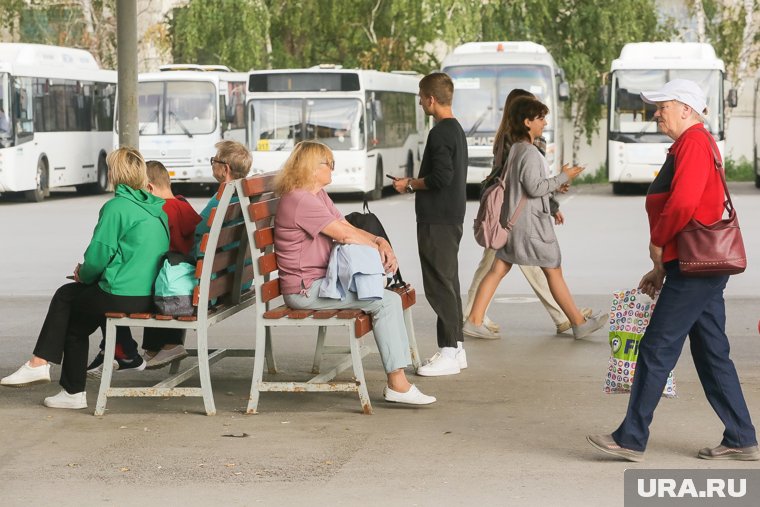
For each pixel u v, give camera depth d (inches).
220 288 454.3
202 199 1811.0
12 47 1812.3
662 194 358.3
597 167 2455.7
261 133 1744.6
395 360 447.5
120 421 431.8
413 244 1123.3
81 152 1961.1
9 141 1715.1
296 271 440.5
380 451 386.9
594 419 427.5
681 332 359.6
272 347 531.2
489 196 576.1
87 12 2546.8
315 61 2407.7
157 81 1889.8
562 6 2342.5
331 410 446.3
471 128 1770.4
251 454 384.8
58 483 354.6
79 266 443.2
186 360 548.1
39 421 432.8
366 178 1739.7
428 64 2421.3
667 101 355.9
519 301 738.2
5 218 1448.1
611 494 338.3
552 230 583.2
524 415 434.9
